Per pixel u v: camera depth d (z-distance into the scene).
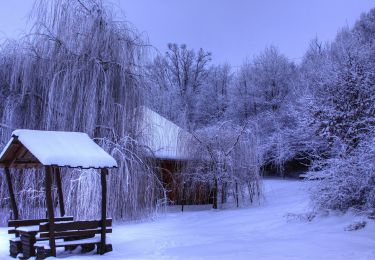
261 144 26.33
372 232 9.51
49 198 8.93
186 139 18.52
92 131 14.77
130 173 14.71
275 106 33.00
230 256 8.27
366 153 10.91
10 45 16.08
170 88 37.22
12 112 15.21
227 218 14.55
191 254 8.76
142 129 16.17
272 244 9.27
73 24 15.67
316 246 8.73
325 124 15.29
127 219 14.64
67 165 8.91
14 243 9.58
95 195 13.59
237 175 18.31
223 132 18.80
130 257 8.77
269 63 34.31
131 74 16.12
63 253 9.52
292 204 15.39
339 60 19.22
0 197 14.89
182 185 18.44
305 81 26.30
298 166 29.64
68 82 14.88
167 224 14.12
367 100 14.52
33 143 9.09
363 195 11.18
